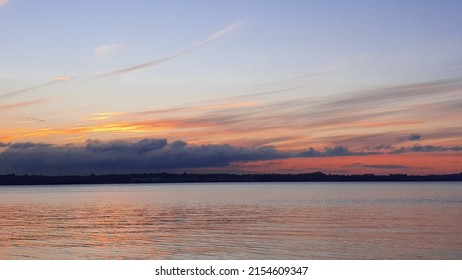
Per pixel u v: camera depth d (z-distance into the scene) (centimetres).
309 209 9806
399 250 4188
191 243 4794
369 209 9538
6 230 6156
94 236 5497
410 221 6756
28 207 11656
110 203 13550
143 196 19538
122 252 4322
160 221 7450
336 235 5197
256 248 4388
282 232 5559
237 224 6675
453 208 9556
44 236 5503
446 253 4066
